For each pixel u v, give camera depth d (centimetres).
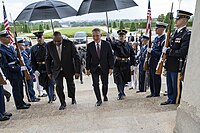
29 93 464
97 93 389
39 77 450
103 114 319
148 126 253
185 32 320
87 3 418
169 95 359
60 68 379
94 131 247
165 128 244
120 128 250
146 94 477
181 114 191
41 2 455
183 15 319
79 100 454
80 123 283
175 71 335
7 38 372
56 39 362
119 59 453
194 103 172
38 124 294
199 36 163
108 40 457
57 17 434
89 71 405
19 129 276
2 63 368
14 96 389
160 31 408
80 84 742
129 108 345
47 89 450
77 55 387
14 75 380
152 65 416
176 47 327
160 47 404
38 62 444
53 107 394
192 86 174
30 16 433
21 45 462
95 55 395
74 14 455
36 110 379
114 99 434
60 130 265
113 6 404
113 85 679
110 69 410
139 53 532
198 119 166
